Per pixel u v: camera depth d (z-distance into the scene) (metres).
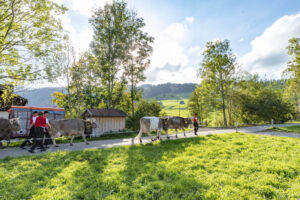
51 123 9.86
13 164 5.99
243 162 6.24
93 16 23.12
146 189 4.17
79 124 10.62
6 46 12.81
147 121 11.39
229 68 28.20
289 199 3.65
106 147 9.69
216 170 5.56
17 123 10.88
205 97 30.81
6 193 3.90
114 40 23.34
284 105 31.30
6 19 12.87
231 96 30.30
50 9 13.99
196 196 3.81
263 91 31.94
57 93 25.80
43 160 6.52
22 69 13.56
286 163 5.93
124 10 23.66
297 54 29.66
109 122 18.66
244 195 3.87
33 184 4.43
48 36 13.91
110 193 3.99
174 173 5.22
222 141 10.53
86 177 4.93
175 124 13.27
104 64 22.72
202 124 28.52
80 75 22.97
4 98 15.03
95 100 26.61
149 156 7.21
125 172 5.32
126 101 27.45
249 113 30.28
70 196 3.78
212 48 28.52
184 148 8.75
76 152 7.74
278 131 17.72
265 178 4.77
